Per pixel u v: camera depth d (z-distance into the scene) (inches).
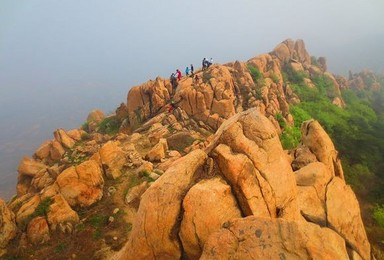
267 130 591.5
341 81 3378.4
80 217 1010.7
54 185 1064.2
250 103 1884.8
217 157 550.0
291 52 3100.4
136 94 1988.2
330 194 676.7
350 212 671.8
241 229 425.1
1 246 876.0
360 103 2989.7
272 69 2615.7
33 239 904.9
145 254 496.4
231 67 2266.2
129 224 976.9
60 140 1774.1
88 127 2292.1
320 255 393.1
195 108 1754.4
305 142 859.4
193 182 527.8
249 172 523.8
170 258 486.3
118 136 1696.6
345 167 1692.9
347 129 2107.5
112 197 1103.0
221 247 413.7
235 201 511.8
